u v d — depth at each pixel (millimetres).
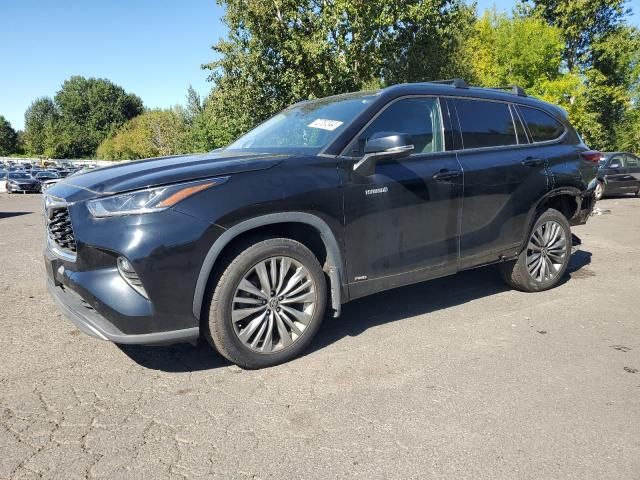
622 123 38219
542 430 2623
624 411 2816
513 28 28172
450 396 2965
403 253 3809
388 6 18734
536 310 4516
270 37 19250
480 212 4262
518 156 4582
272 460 2369
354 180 3496
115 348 3652
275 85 20078
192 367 3346
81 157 111312
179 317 2955
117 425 2652
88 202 2961
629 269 6113
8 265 6523
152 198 2881
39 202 19719
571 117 29734
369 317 4328
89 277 2951
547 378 3203
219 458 2381
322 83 19203
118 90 117188
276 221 3174
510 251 4617
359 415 2758
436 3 20125
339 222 3428
